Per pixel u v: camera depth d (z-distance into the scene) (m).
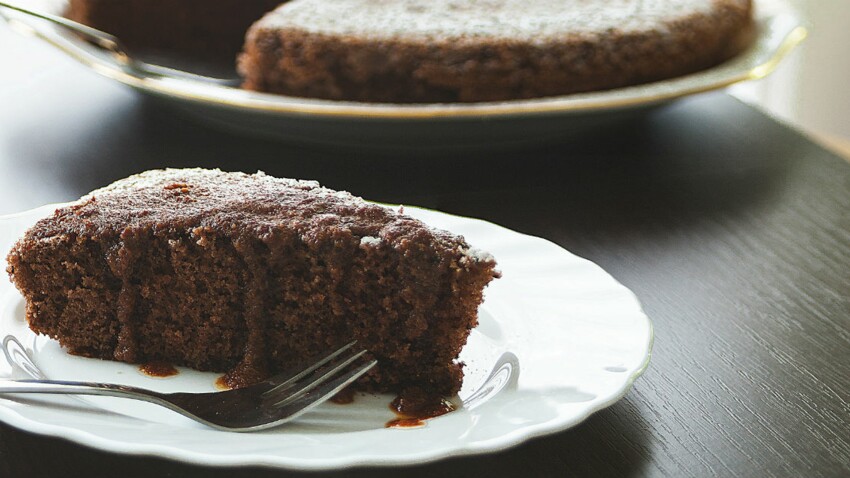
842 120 1.20
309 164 0.69
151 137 0.71
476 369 0.51
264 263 0.51
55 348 0.53
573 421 0.46
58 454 0.47
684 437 0.49
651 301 0.57
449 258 0.50
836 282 0.60
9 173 0.66
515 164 0.70
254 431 0.47
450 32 0.74
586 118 0.67
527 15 0.77
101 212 0.52
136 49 0.91
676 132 0.76
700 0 0.81
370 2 0.80
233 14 0.92
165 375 0.52
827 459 0.48
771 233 0.64
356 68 0.74
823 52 1.19
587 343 0.51
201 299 0.52
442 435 0.46
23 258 0.52
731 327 0.56
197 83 0.76
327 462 0.44
